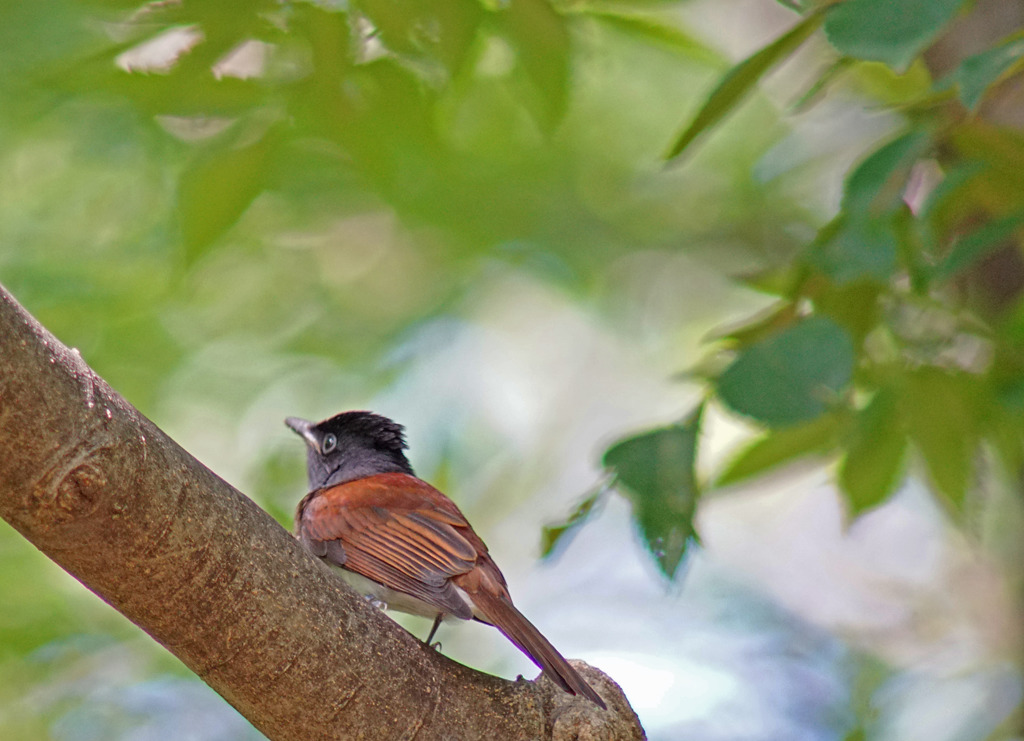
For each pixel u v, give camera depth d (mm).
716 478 8578
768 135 16562
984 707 14891
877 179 6609
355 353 15828
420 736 6195
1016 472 8719
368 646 6027
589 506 6859
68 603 12586
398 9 7828
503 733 6516
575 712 6785
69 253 13398
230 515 5574
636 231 16781
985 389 8023
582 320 19109
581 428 18844
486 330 18453
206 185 8867
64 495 5031
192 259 9086
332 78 8445
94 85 8438
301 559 5867
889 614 17297
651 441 6520
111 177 13047
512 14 8070
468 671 6594
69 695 12617
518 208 15156
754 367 6102
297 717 5883
